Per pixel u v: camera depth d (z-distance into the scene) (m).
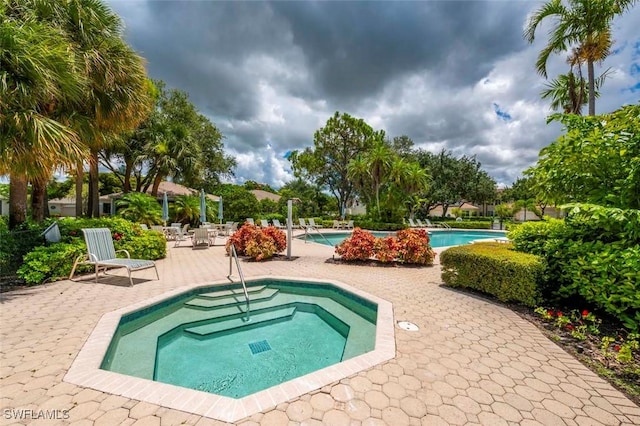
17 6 5.36
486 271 4.66
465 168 32.59
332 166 29.45
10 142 4.30
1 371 2.30
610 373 2.51
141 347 3.30
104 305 3.96
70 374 2.27
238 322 4.21
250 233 8.55
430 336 3.21
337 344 3.65
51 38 4.86
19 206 6.04
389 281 5.78
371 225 22.67
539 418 1.93
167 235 13.44
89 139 6.58
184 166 16.62
